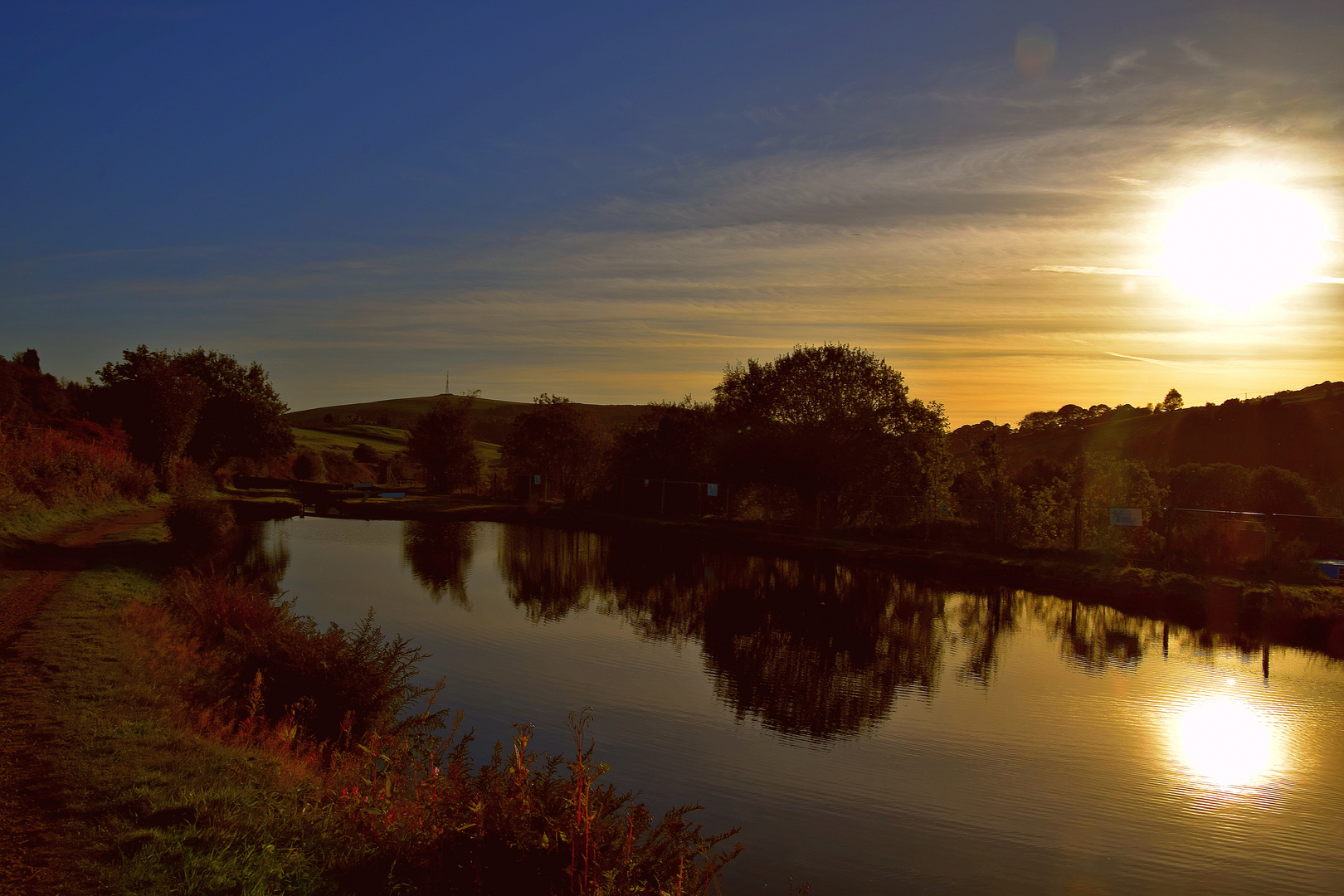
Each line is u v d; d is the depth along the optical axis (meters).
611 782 10.48
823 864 8.54
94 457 35.81
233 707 8.98
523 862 5.40
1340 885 8.39
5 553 18.59
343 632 10.19
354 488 61.88
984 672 16.36
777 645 18.69
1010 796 10.37
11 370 48.25
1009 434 128.62
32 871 4.91
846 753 11.82
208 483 55.59
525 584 26.84
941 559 30.58
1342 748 12.22
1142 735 12.73
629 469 54.78
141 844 5.34
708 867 6.15
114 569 18.31
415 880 5.45
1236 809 10.06
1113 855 8.93
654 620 21.44
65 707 8.04
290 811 6.17
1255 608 20.47
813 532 38.97
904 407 42.59
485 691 14.34
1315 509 35.94
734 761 11.41
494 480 66.38
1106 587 24.17
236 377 58.00
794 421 43.75
